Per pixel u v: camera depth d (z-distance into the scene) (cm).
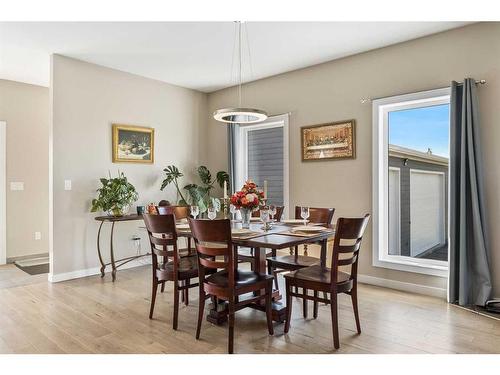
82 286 392
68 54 413
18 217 521
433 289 354
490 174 322
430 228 373
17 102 521
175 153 545
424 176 377
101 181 433
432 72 356
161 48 395
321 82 444
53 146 410
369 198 402
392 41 374
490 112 321
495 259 319
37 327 277
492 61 321
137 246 498
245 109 326
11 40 371
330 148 434
